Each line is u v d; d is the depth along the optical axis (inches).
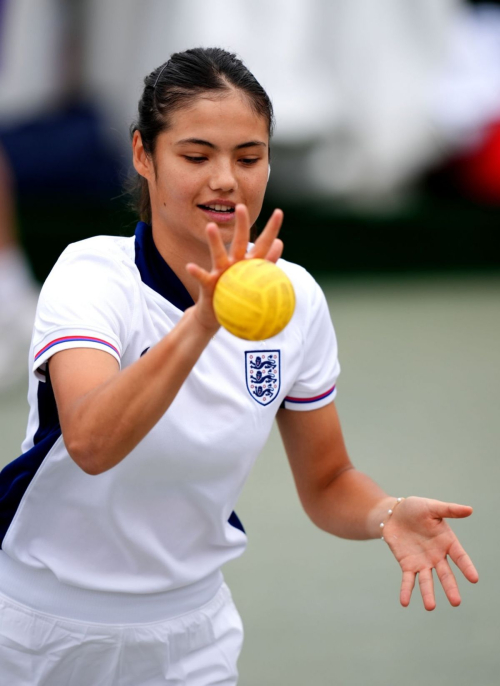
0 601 292.4
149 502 278.7
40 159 1135.6
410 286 1204.5
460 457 679.1
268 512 598.9
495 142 1278.3
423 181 1318.9
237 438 279.0
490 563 535.8
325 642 461.1
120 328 264.7
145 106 273.9
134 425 226.2
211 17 1016.2
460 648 457.7
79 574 283.7
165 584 290.8
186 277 280.1
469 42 1310.3
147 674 300.0
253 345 281.3
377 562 544.1
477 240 1259.2
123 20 1105.4
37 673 291.7
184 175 265.3
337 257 1227.9
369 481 325.4
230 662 315.9
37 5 1104.8
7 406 777.6
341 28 1106.1
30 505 280.8
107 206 1159.0
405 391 826.8
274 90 1051.9
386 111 1133.1
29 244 1094.4
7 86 1121.4
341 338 983.6
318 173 1170.0
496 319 1063.6
